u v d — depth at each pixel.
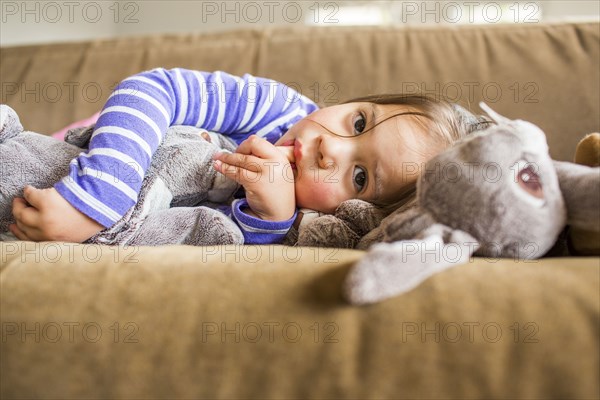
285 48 1.18
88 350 0.42
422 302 0.42
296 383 0.41
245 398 0.41
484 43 1.13
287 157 0.76
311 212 0.76
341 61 1.14
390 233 0.56
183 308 0.43
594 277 0.44
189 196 0.75
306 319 0.42
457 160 0.54
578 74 1.03
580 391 0.38
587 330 0.40
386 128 0.74
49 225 0.60
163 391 0.41
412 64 1.11
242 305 0.43
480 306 0.41
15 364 0.42
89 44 1.24
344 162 0.75
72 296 0.44
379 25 1.21
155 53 1.20
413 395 0.40
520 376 0.39
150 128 0.69
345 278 0.43
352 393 0.40
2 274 0.46
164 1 2.20
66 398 0.42
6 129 0.68
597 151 0.64
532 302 0.41
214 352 0.41
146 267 0.47
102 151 0.64
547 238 0.53
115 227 0.64
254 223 0.72
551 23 1.14
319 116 0.79
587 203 0.54
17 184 0.66
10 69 1.21
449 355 0.40
